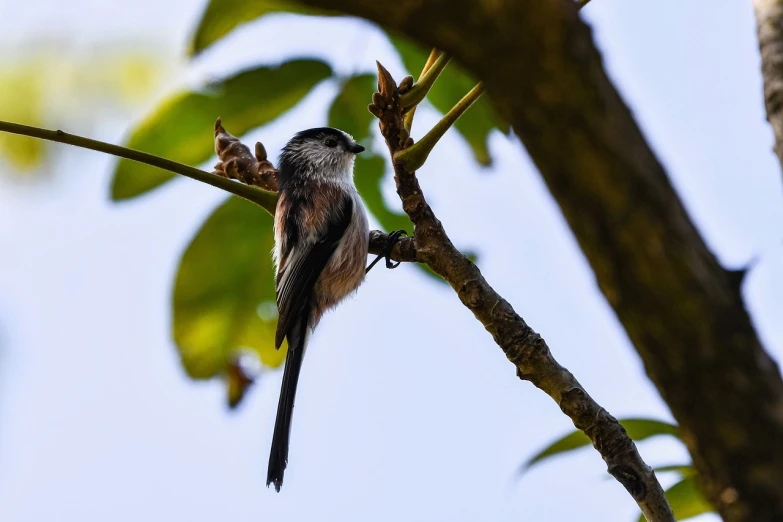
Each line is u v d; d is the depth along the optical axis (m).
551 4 2.48
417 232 5.83
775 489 2.64
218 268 7.11
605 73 2.57
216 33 6.38
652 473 5.13
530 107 2.59
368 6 2.59
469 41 2.56
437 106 7.12
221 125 6.69
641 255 2.63
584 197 2.64
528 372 5.60
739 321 2.66
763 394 2.65
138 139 6.71
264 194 6.50
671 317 2.65
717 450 2.70
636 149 2.60
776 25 4.21
